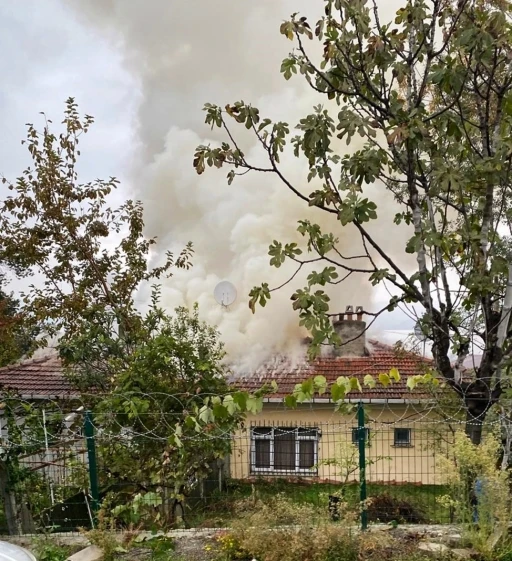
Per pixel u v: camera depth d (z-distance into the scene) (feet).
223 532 15.30
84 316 29.66
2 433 22.68
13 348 30.71
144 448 20.25
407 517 18.43
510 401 16.56
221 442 20.65
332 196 15.38
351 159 14.82
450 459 14.88
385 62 14.87
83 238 31.50
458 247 15.74
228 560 13.62
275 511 14.70
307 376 33.55
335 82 15.61
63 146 30.96
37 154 30.35
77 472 20.70
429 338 15.98
